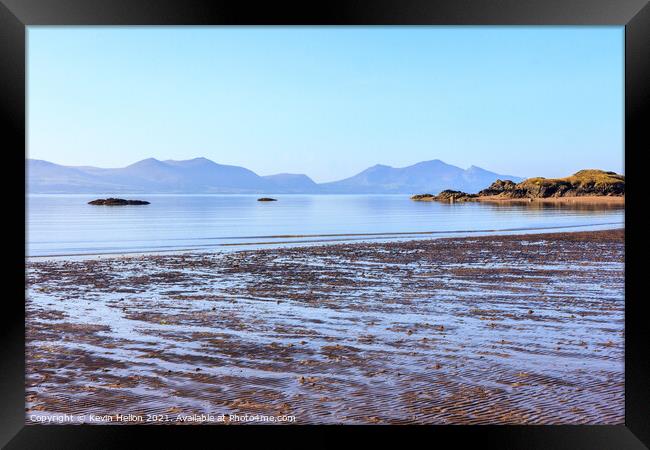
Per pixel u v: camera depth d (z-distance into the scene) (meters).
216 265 12.14
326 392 4.88
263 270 11.45
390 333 6.66
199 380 5.16
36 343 6.25
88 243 16.59
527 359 5.68
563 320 7.27
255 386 5.01
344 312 7.74
